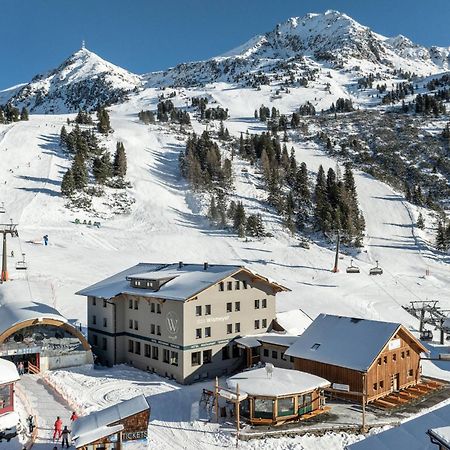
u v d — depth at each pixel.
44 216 114.19
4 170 141.50
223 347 47.62
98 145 172.25
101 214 123.94
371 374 40.50
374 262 110.94
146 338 48.59
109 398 40.50
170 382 45.06
